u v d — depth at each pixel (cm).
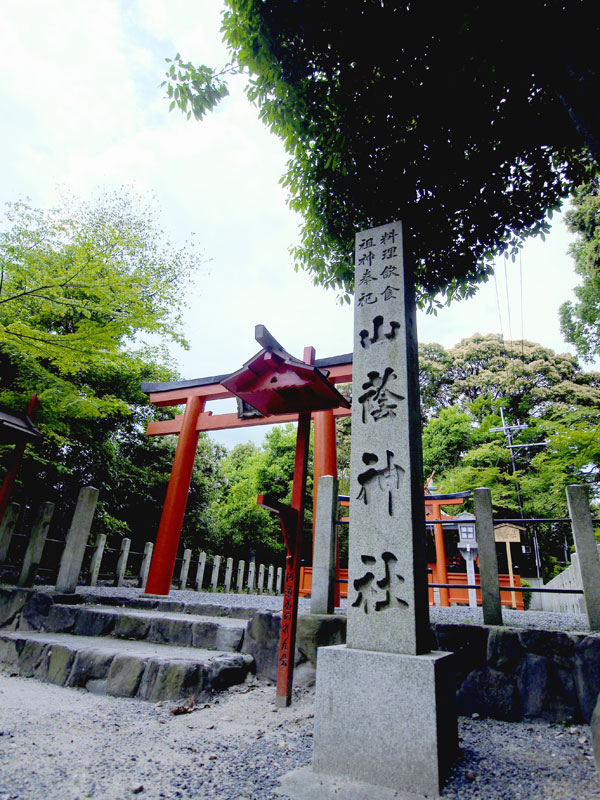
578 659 325
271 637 430
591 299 1423
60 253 768
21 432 660
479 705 338
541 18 317
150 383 948
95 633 523
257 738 290
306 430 416
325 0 396
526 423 1947
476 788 217
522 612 816
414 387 334
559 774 234
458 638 361
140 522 1467
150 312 754
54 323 912
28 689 389
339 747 238
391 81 428
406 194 500
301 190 556
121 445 1409
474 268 559
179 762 247
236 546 1847
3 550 654
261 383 412
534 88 410
